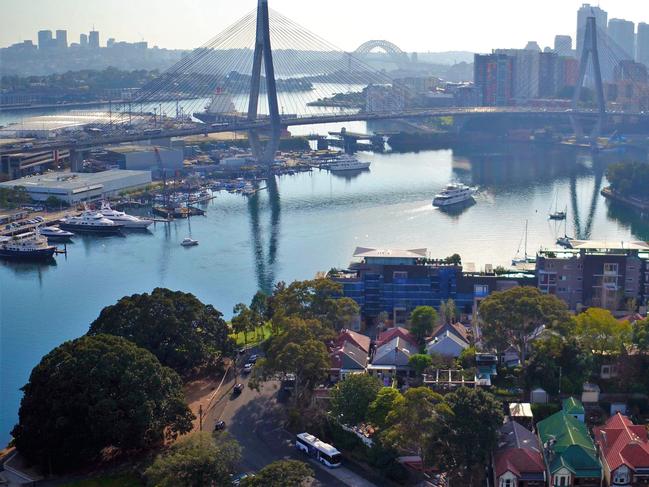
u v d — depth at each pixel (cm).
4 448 19138
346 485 16662
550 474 16338
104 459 17888
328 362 19838
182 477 15538
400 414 16850
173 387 18588
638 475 16050
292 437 18550
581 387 19588
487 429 16575
